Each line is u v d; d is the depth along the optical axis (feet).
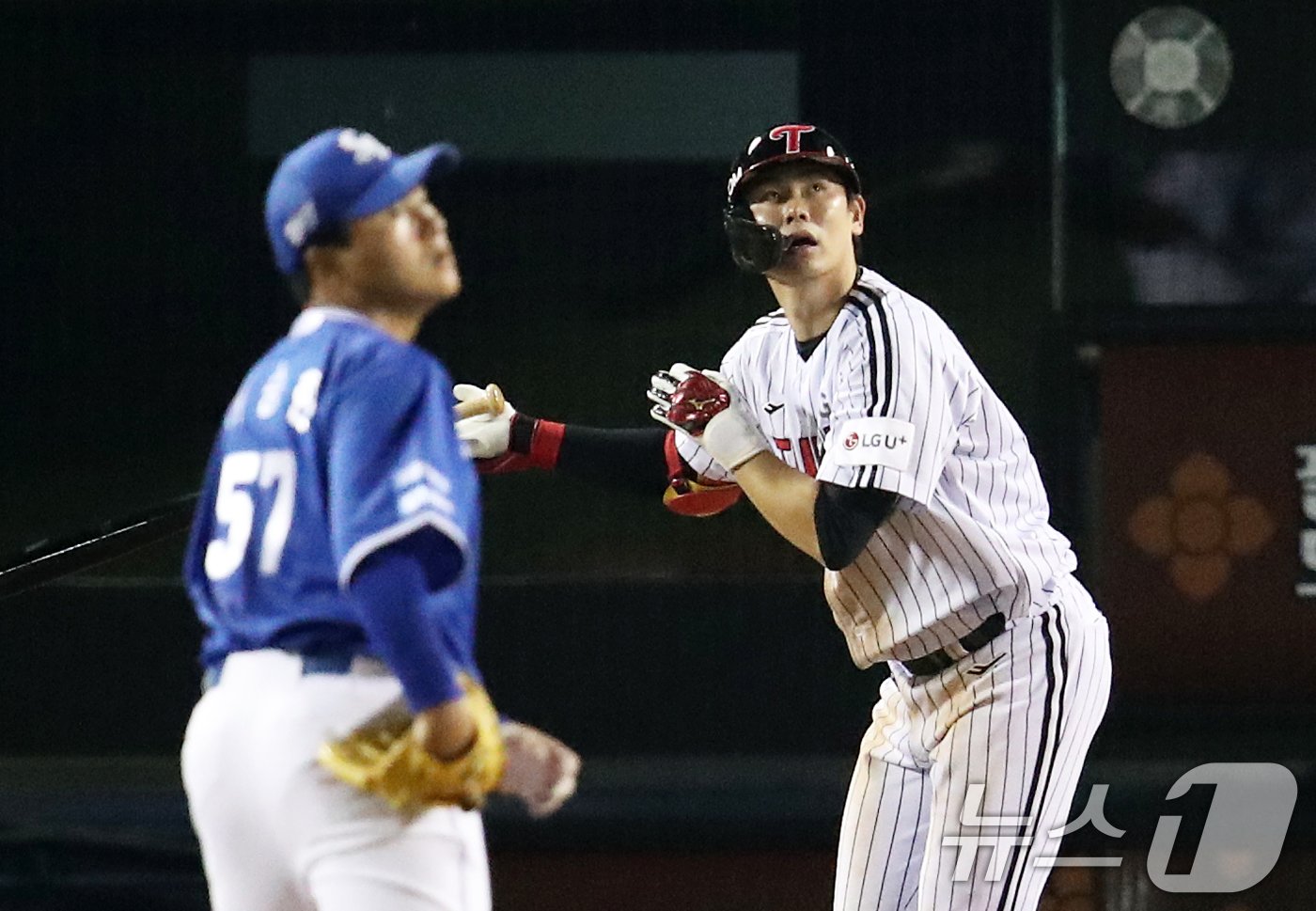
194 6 69.87
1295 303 69.15
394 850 25.00
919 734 36.45
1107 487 69.62
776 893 60.29
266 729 25.22
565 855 60.13
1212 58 68.80
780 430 36.91
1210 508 69.51
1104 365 69.92
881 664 69.05
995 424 35.86
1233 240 69.36
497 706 69.00
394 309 27.14
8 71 70.28
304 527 25.49
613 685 69.15
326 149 26.81
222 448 27.32
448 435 25.27
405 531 23.90
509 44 70.33
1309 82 68.85
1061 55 69.21
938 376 34.22
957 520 34.50
